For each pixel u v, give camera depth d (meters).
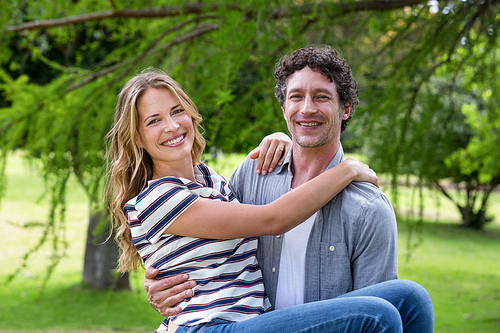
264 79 2.80
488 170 8.39
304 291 1.54
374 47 3.68
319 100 1.50
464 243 11.86
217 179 1.72
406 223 3.28
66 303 6.93
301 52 1.54
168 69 3.45
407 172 3.26
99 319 6.38
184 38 3.49
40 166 3.19
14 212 11.61
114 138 1.66
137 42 3.54
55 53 5.34
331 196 1.45
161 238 1.51
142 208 1.50
